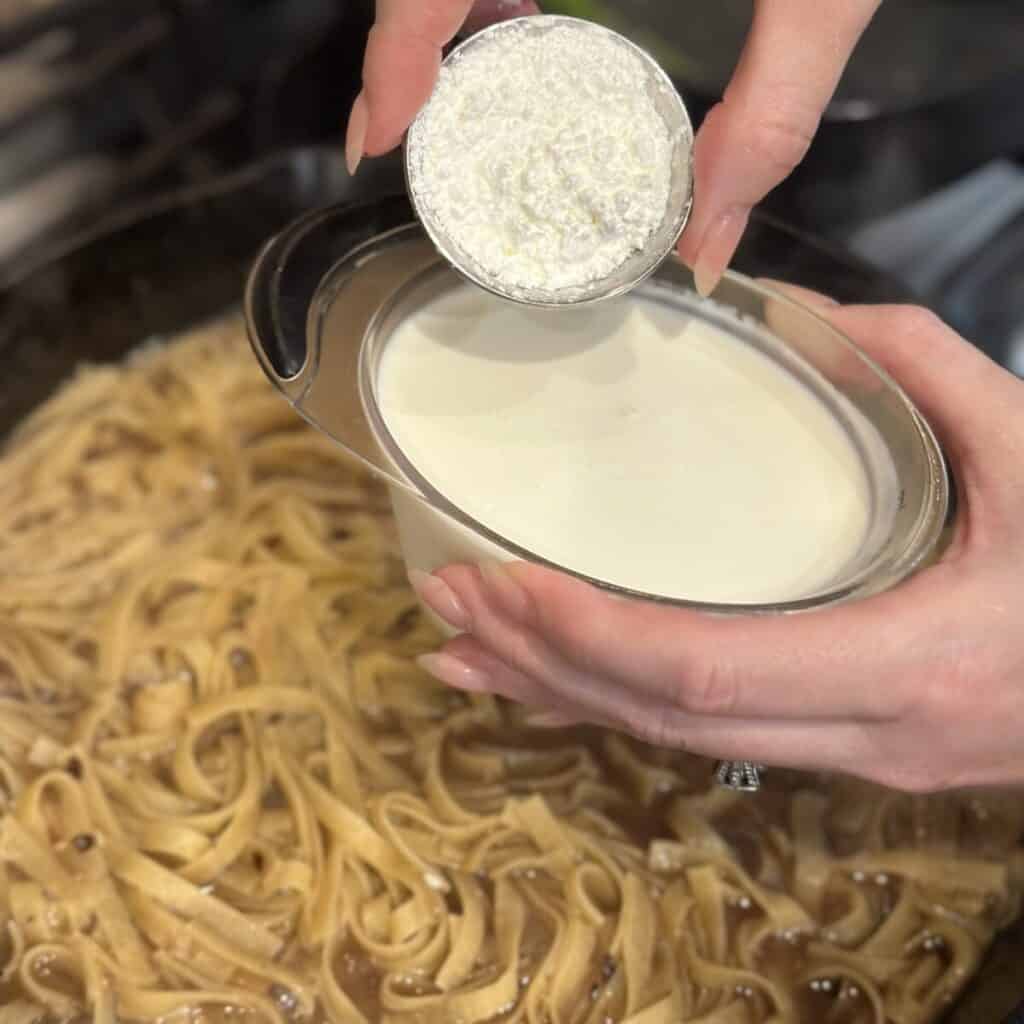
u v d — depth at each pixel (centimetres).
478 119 26
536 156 26
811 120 26
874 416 28
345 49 47
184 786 32
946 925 31
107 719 33
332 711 33
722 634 24
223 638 35
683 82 40
